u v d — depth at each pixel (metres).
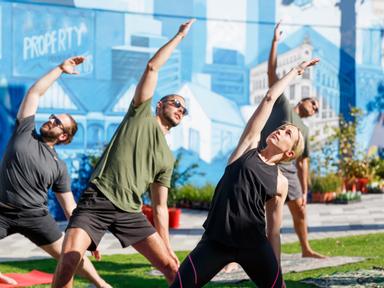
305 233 8.41
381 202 15.06
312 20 15.80
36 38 13.08
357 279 6.95
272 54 7.28
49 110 13.19
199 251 4.61
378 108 16.66
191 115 14.61
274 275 4.64
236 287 6.79
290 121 7.81
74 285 6.88
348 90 16.33
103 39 13.66
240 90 15.04
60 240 6.14
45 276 7.59
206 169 14.77
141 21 13.98
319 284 6.76
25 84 12.98
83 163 13.45
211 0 14.71
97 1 13.59
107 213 5.14
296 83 15.87
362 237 10.23
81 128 13.48
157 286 6.95
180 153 13.82
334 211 13.61
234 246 4.57
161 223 5.55
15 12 12.89
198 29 14.62
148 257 5.36
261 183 4.60
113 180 5.16
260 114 4.93
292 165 8.03
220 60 14.84
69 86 13.37
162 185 5.52
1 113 12.79
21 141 5.92
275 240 4.88
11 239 10.93
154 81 5.09
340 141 16.09
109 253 9.35
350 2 16.20
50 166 5.97
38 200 5.99
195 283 4.55
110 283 7.09
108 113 13.71
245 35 15.07
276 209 4.86
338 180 15.27
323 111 16.06
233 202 4.57
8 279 7.12
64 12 13.30
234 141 15.00
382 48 16.62
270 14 15.32
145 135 5.23
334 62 16.12
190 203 14.20
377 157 16.73
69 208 6.14
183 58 14.52
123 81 13.83
